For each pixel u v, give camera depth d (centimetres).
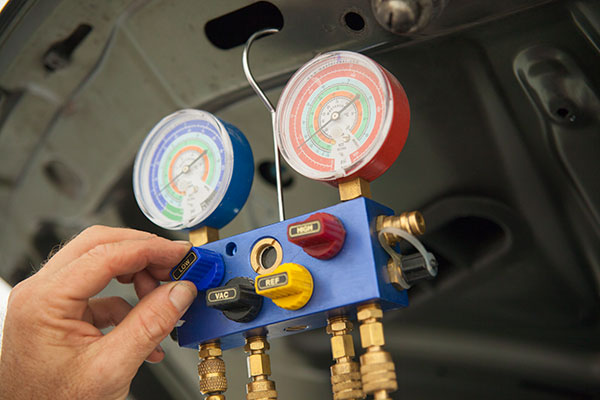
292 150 90
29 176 121
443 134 96
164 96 111
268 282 80
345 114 87
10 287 128
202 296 92
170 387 117
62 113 115
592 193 89
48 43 107
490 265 96
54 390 83
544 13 83
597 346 91
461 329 98
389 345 103
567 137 89
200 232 98
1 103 114
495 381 97
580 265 92
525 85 89
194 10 100
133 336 82
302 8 93
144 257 88
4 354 86
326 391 107
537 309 94
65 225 125
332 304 81
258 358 91
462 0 84
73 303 85
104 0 101
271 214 113
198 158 99
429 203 100
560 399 93
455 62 91
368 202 83
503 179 94
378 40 93
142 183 103
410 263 82
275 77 103
